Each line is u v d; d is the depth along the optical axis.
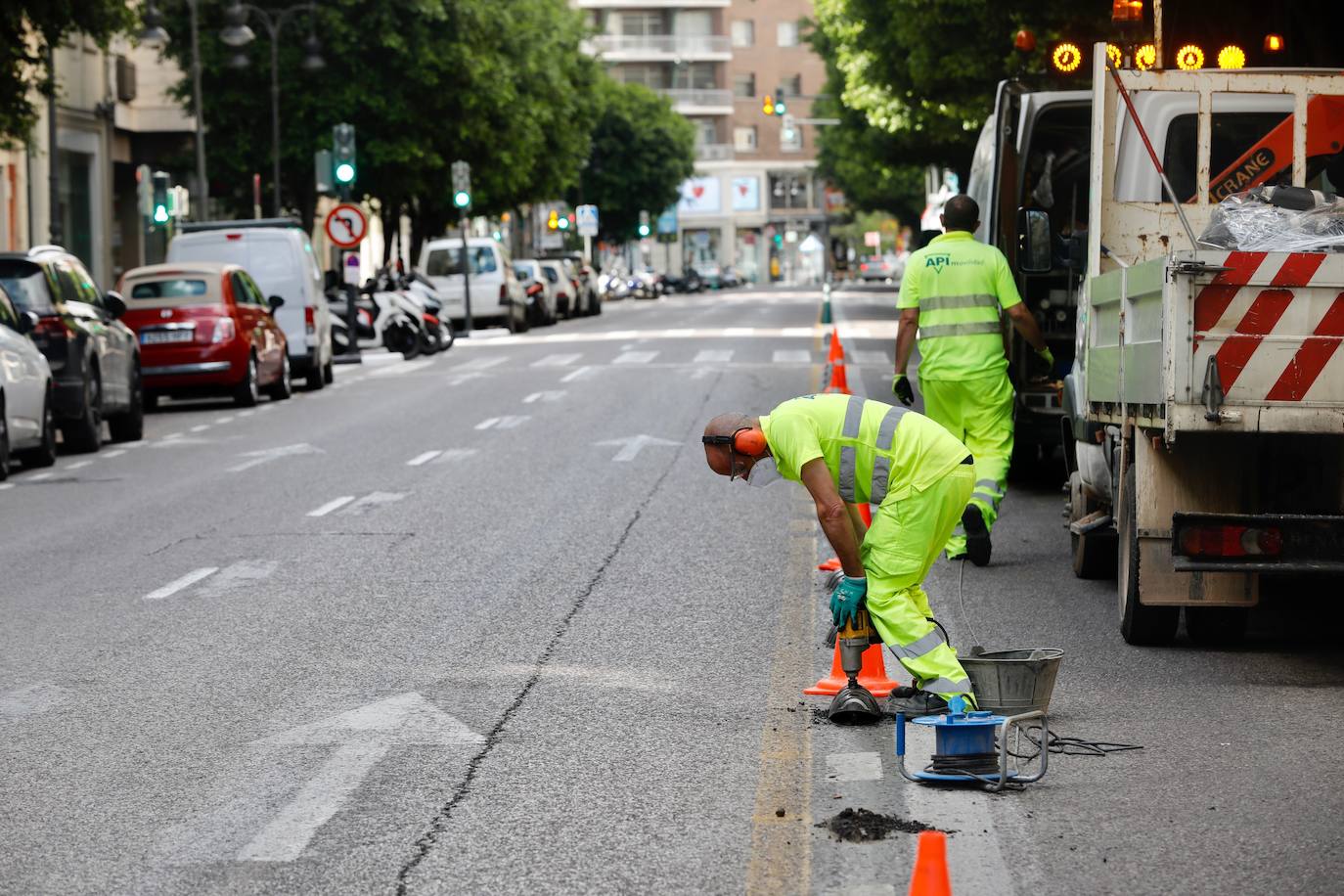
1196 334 10.06
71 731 9.41
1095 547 13.49
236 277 33.06
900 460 9.09
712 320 63.34
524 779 8.34
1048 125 17.86
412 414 28.80
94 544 16.22
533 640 11.54
